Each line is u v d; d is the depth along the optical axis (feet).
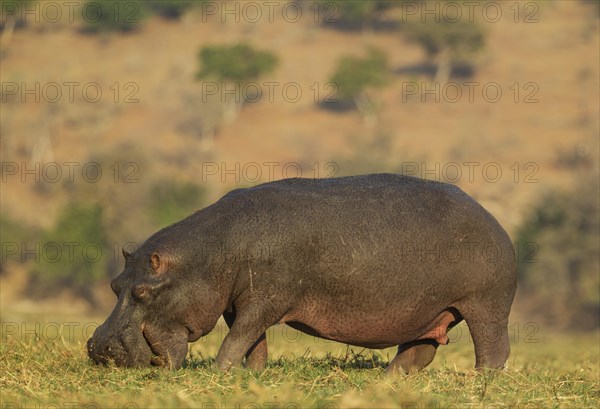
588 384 112.37
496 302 119.96
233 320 119.34
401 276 115.03
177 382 102.06
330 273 113.39
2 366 116.47
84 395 93.35
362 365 128.98
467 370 126.31
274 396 93.35
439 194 119.44
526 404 95.81
